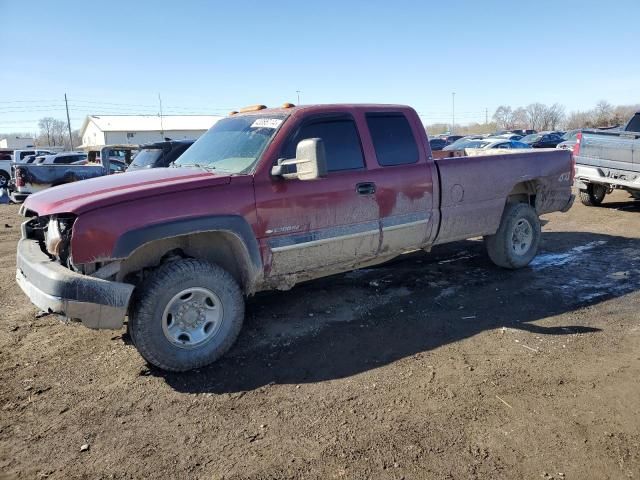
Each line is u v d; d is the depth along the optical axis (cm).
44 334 473
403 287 576
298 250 442
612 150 991
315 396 349
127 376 386
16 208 1625
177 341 382
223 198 397
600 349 411
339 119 474
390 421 316
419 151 521
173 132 7269
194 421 324
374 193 480
